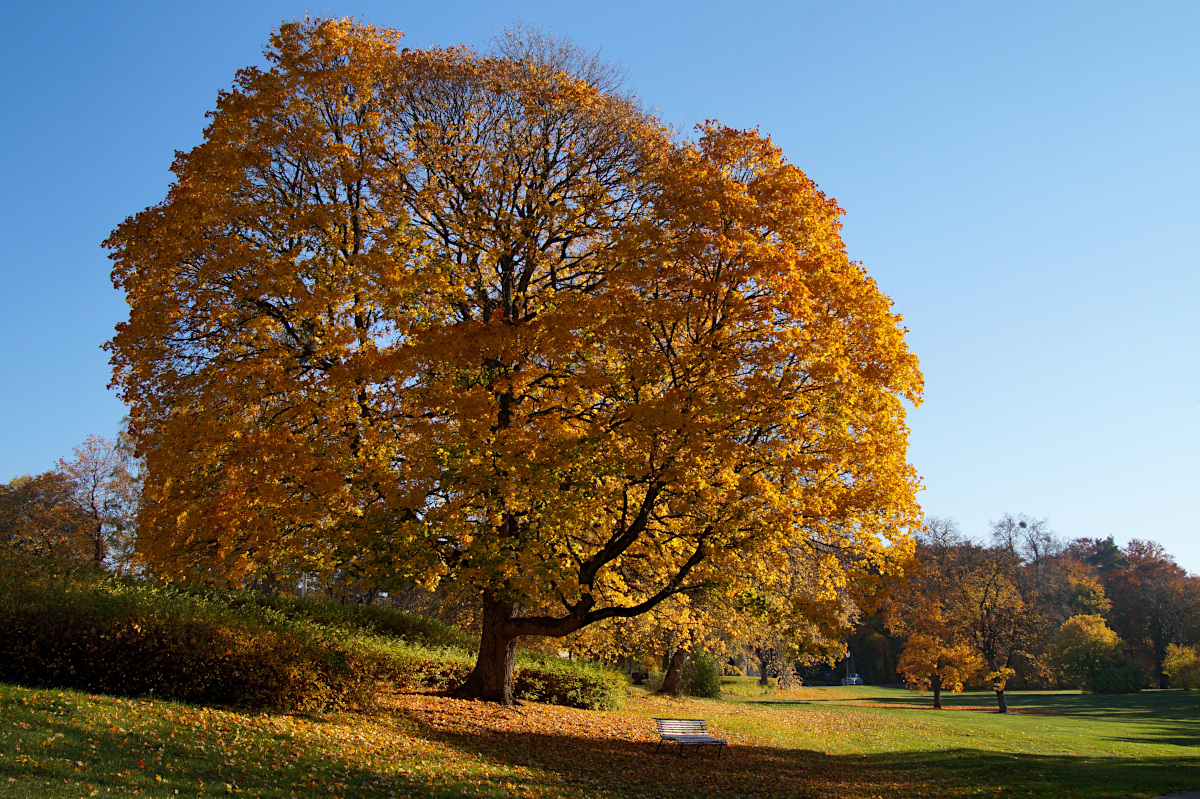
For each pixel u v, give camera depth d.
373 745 10.45
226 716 9.98
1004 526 63.16
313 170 14.60
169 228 12.91
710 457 12.20
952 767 15.91
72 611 9.93
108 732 8.10
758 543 12.50
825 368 12.09
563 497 12.32
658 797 10.82
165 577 12.52
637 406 11.82
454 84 16.44
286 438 12.22
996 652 44.12
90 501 38.47
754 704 34.50
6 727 7.50
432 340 12.63
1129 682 53.28
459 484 12.49
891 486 12.69
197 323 13.46
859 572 13.13
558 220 15.91
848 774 14.91
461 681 18.97
